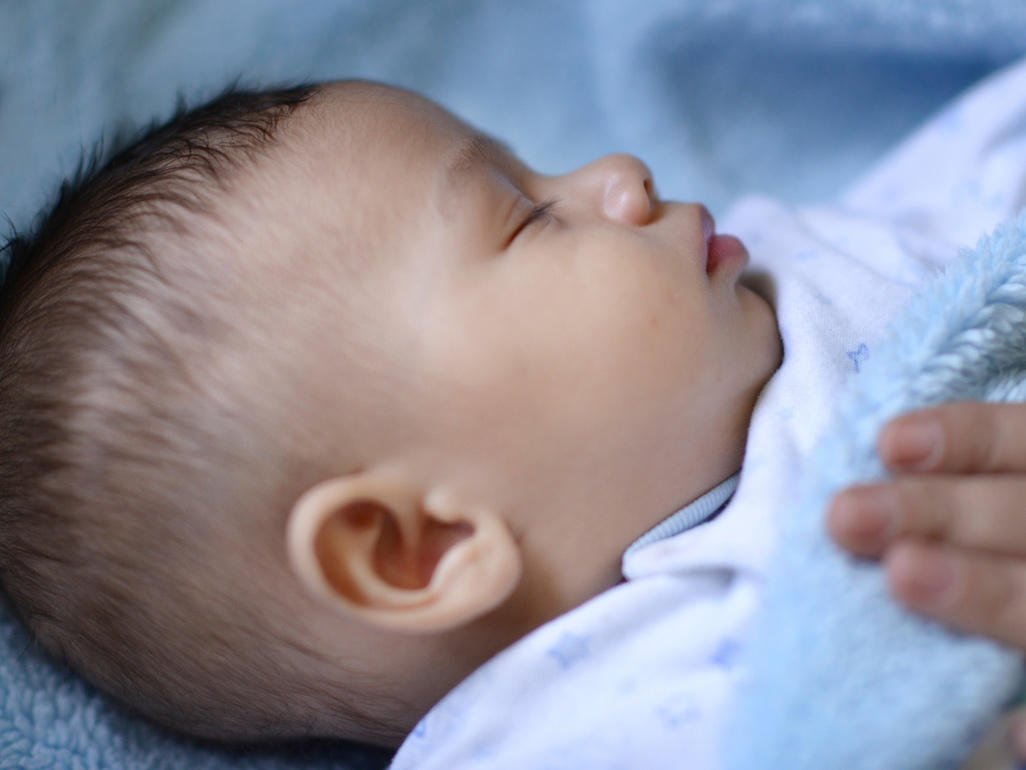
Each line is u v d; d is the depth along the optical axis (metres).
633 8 1.44
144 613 0.84
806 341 0.86
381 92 0.91
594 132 1.52
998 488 0.62
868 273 0.94
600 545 0.81
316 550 0.73
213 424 0.77
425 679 0.84
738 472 0.86
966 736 0.60
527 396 0.78
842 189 1.48
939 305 0.76
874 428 0.68
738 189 1.48
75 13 1.42
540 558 0.81
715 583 0.78
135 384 0.79
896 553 0.60
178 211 0.83
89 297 0.82
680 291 0.83
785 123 1.48
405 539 0.78
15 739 0.94
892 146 1.46
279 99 0.93
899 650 0.62
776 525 0.72
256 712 0.89
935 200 1.24
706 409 0.83
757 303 0.91
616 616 0.78
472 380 0.77
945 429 0.63
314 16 1.48
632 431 0.80
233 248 0.80
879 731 0.60
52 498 0.82
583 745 0.73
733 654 0.72
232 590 0.81
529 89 1.53
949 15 1.32
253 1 1.48
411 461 0.77
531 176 0.93
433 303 0.78
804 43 1.41
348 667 0.83
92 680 0.94
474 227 0.80
